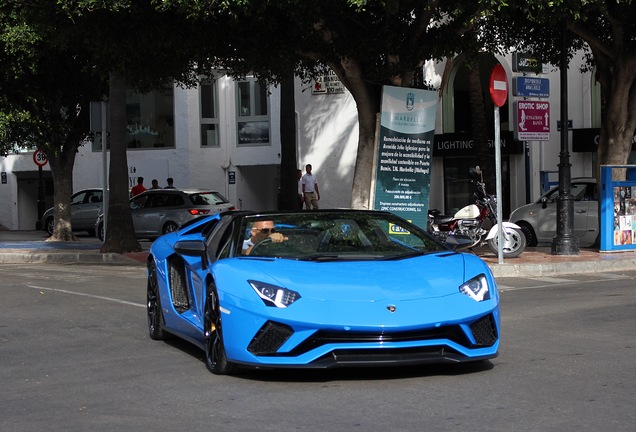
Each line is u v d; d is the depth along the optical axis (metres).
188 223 9.57
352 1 14.12
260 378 6.86
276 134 32.78
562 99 17.73
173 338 9.13
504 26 19.86
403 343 6.27
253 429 5.36
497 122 15.91
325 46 16.64
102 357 8.16
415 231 7.98
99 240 27.09
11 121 24.22
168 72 17.89
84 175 35.41
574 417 5.45
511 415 5.53
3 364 7.94
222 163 33.47
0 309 11.66
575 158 27.97
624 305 11.01
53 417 5.89
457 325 6.41
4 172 37.88
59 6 15.96
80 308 11.56
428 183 17.23
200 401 6.18
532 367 7.10
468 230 16.89
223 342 6.73
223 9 14.19
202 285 7.52
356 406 5.86
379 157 16.70
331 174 31.12
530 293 12.94
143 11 15.73
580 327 9.30
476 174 17.50
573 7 14.89
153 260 9.19
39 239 29.27
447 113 29.30
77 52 23.28
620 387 6.31
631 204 18.58
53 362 7.97
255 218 7.95
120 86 20.48
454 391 6.24
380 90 17.38
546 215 20.75
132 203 26.80
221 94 33.38
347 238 7.70
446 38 16.88
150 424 5.59
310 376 6.87
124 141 20.78
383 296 6.45
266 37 16.47
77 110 26.23
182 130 33.75
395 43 16.61
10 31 21.25
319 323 6.23
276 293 6.47
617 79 18.61
